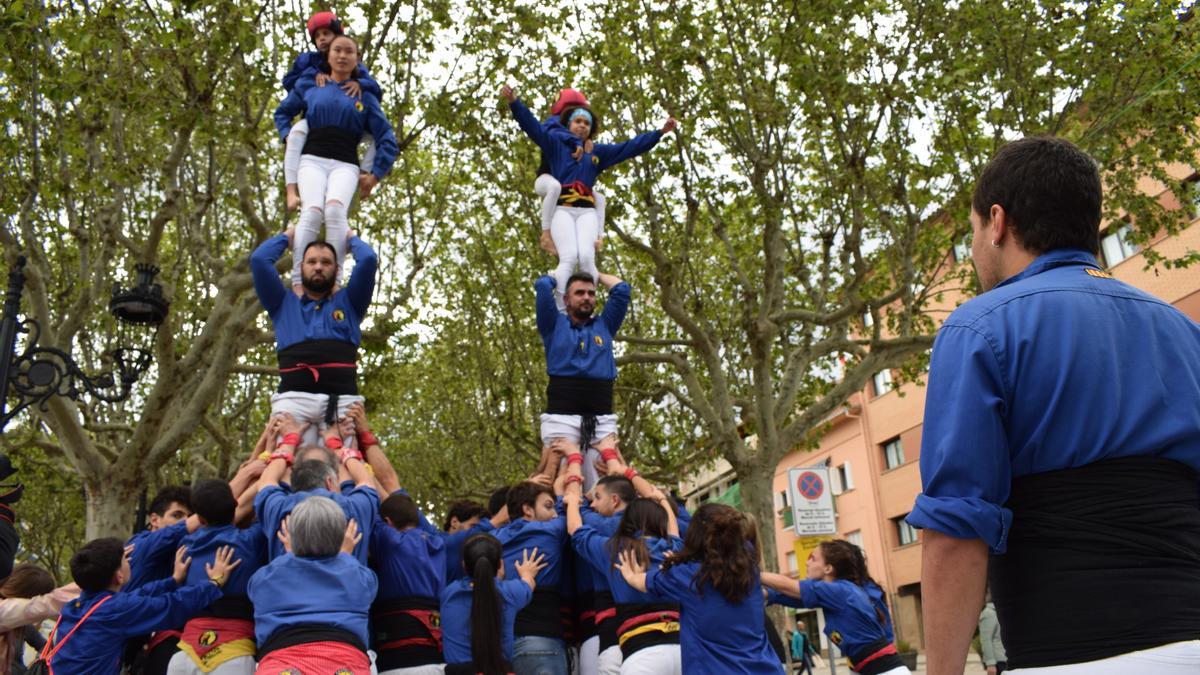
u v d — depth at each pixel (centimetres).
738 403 1596
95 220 1378
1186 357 220
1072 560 203
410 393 2573
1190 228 2111
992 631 1152
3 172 1128
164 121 1052
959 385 219
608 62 1351
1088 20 1252
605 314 841
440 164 1730
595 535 645
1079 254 238
